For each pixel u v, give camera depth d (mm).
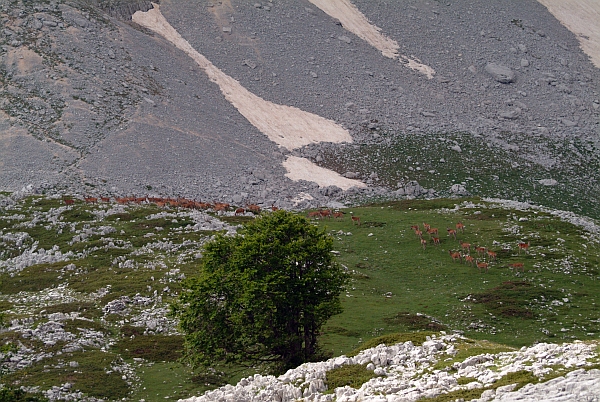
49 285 76000
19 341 54562
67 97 156125
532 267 81188
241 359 47656
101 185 128750
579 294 73188
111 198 117562
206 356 46969
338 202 137875
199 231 93188
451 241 91875
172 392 47594
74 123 148125
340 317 66500
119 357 54125
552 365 29312
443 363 33188
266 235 49219
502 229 95312
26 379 47938
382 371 33500
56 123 147125
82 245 88125
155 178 137375
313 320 47719
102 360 52469
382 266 84688
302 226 50219
